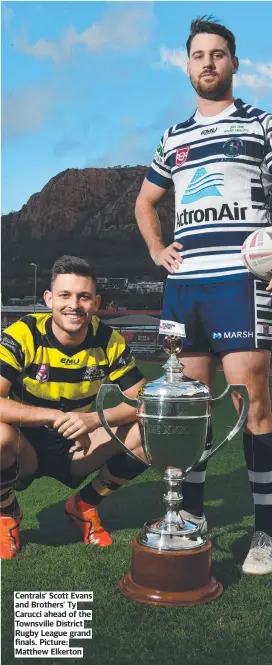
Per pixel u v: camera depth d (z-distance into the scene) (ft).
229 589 4.85
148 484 8.10
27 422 5.57
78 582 4.89
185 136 6.04
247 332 5.58
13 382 5.72
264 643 3.94
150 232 6.50
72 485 6.37
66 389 5.93
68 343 5.78
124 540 5.91
